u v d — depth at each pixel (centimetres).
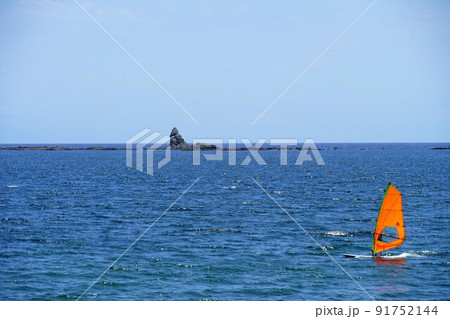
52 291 3972
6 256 4984
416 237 5853
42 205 8625
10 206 8469
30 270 4497
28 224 6762
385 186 11800
